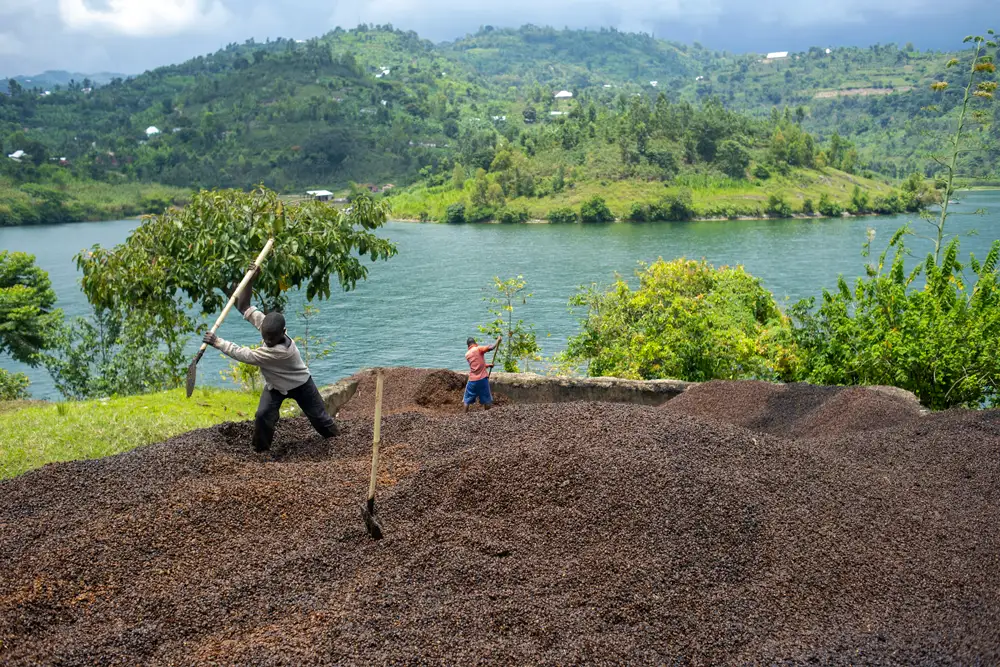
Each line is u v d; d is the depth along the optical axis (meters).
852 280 70.50
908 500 6.82
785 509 6.45
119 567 5.66
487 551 5.82
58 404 12.52
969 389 13.04
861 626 5.14
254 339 52.53
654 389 12.92
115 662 4.71
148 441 10.55
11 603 5.22
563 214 138.38
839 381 14.75
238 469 7.38
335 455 8.02
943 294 14.62
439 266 87.00
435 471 6.89
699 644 4.91
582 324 20.48
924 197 45.28
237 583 5.39
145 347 17.66
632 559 5.69
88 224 157.88
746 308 19.77
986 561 5.87
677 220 136.38
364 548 5.86
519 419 8.46
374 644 4.73
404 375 13.77
